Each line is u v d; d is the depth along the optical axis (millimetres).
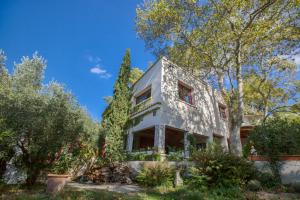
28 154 8109
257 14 12148
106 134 13547
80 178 11383
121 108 16109
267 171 8992
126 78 17422
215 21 13281
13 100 7340
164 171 9938
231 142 12820
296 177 8289
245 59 15164
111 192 7840
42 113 7738
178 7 13352
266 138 9242
